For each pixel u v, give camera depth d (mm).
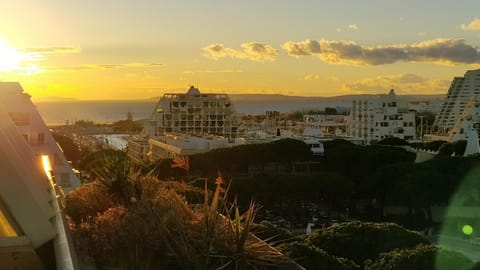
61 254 7715
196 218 8703
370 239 23188
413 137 165500
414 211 72812
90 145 152500
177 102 157500
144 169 15391
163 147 105688
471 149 97625
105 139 169625
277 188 69375
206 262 7645
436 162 76812
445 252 20453
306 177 72750
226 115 159375
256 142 101875
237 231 8008
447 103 199625
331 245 23219
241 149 84812
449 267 19938
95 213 10719
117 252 8164
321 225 66688
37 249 8719
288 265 8023
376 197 76938
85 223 9539
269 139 115688
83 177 48500
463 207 69375
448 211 69750
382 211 75938
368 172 87250
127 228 8297
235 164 83250
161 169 52281
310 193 71438
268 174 73750
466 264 20031
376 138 162500
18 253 8320
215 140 103375
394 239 23297
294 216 70812
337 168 90562
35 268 8508
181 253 7785
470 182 70188
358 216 73938
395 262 20016
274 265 7965
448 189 69562
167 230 8109
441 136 151625
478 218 67750
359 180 86188
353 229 23766
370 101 167250
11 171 8891
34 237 8477
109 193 10953
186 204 9820
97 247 8281
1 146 9273
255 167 86000
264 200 66938
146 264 8055
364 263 21844
